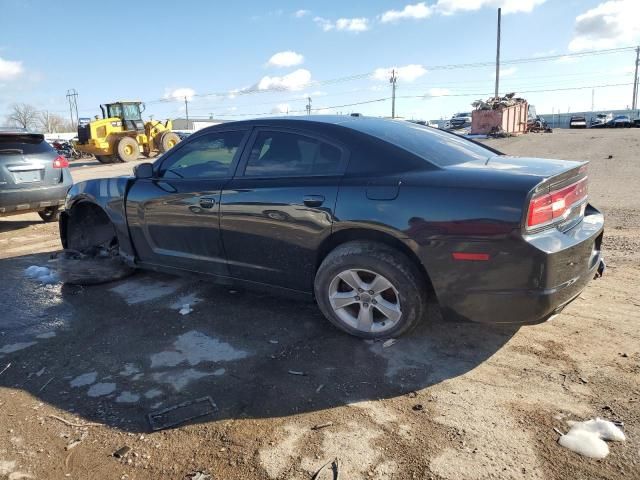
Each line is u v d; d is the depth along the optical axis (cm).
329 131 356
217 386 301
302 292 373
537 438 246
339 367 318
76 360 340
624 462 228
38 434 262
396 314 331
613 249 545
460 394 285
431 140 373
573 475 221
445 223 297
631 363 309
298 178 356
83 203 537
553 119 8612
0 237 749
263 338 361
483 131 3216
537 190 285
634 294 415
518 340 345
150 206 440
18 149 747
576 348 331
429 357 327
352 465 232
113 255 555
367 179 329
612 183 1023
